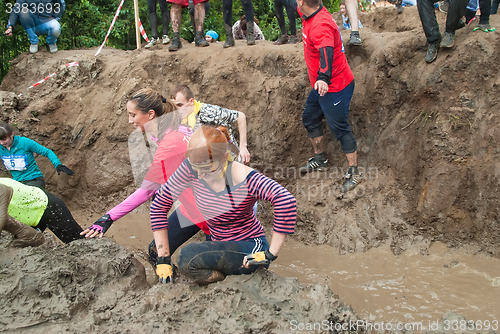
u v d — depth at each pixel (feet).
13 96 17.81
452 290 10.27
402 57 14.25
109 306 8.08
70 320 7.65
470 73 12.68
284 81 16.02
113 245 9.60
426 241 12.54
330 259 12.45
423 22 13.17
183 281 8.83
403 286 10.64
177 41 18.21
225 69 16.74
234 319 7.39
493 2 15.83
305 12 11.99
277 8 17.79
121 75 17.88
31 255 9.17
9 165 14.07
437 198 12.60
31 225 10.21
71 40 25.86
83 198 17.11
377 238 12.94
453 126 12.56
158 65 17.76
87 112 17.49
